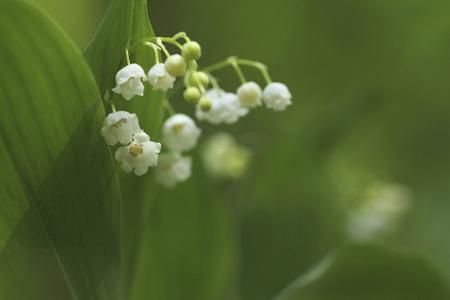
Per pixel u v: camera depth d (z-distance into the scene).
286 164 0.39
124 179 0.31
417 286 0.35
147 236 0.34
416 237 0.58
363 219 0.46
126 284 0.34
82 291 0.30
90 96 0.27
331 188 0.39
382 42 0.69
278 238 0.39
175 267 0.35
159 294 0.35
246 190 0.39
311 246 0.39
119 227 0.29
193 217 0.35
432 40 0.69
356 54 0.69
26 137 0.28
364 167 0.61
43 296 0.29
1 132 0.27
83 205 0.29
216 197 0.35
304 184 0.39
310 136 0.45
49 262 0.29
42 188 0.28
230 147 0.43
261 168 0.39
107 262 0.30
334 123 0.46
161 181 0.32
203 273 0.35
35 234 0.29
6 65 0.27
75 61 0.27
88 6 0.54
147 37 0.29
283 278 0.39
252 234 0.39
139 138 0.28
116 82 0.28
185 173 0.32
